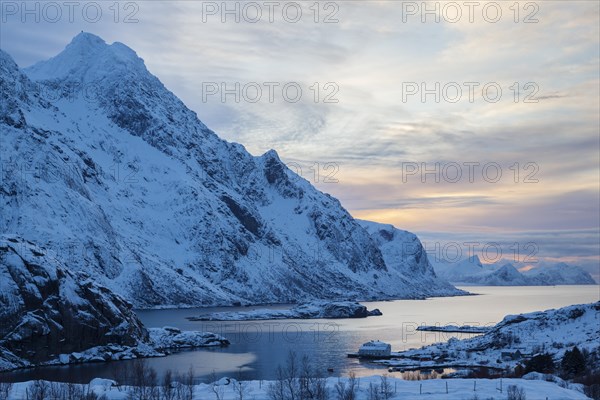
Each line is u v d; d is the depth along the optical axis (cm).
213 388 14975
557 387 14350
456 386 14425
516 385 14288
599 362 19500
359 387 14225
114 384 15612
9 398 13725
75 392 14200
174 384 15712
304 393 13700
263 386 15300
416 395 13550
